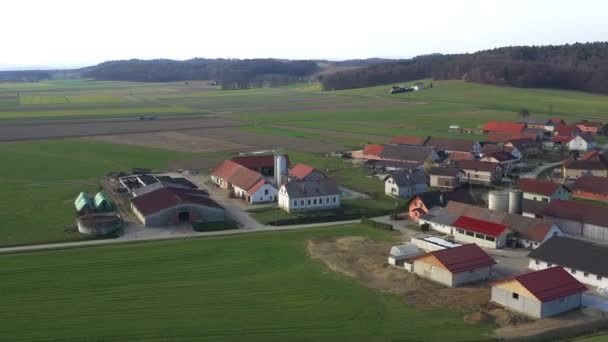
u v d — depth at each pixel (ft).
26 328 175.22
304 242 267.18
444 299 198.39
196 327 176.04
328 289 208.03
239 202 350.43
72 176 428.15
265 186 348.59
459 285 211.82
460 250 221.05
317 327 176.35
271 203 346.74
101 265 233.96
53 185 395.34
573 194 361.71
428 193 310.45
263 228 293.43
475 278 215.92
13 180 411.75
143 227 294.05
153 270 228.43
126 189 377.30
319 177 369.50
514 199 290.15
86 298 199.11
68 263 236.22
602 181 357.41
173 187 336.49
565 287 188.44
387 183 368.68
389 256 240.53
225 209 333.42
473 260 217.15
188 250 254.47
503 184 406.82
